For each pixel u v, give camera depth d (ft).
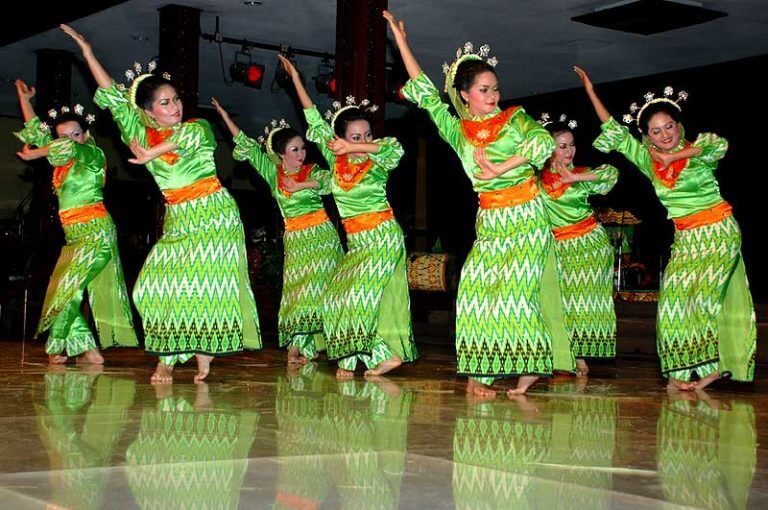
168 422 10.61
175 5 28.58
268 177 20.62
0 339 31.04
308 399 13.25
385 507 6.79
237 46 33.27
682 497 7.30
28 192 48.19
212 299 15.30
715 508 6.97
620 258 31.04
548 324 14.69
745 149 34.55
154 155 14.70
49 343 18.70
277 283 35.19
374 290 16.90
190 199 15.31
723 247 15.84
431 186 45.57
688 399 14.53
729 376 17.22
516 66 34.96
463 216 44.47
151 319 15.25
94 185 18.70
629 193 39.52
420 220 45.85
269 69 36.94
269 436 9.73
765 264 35.29
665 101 15.96
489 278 13.83
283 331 20.31
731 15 27.94
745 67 33.32
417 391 14.61
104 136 46.96
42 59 35.27
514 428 10.71
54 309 18.34
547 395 14.44
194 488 7.23
